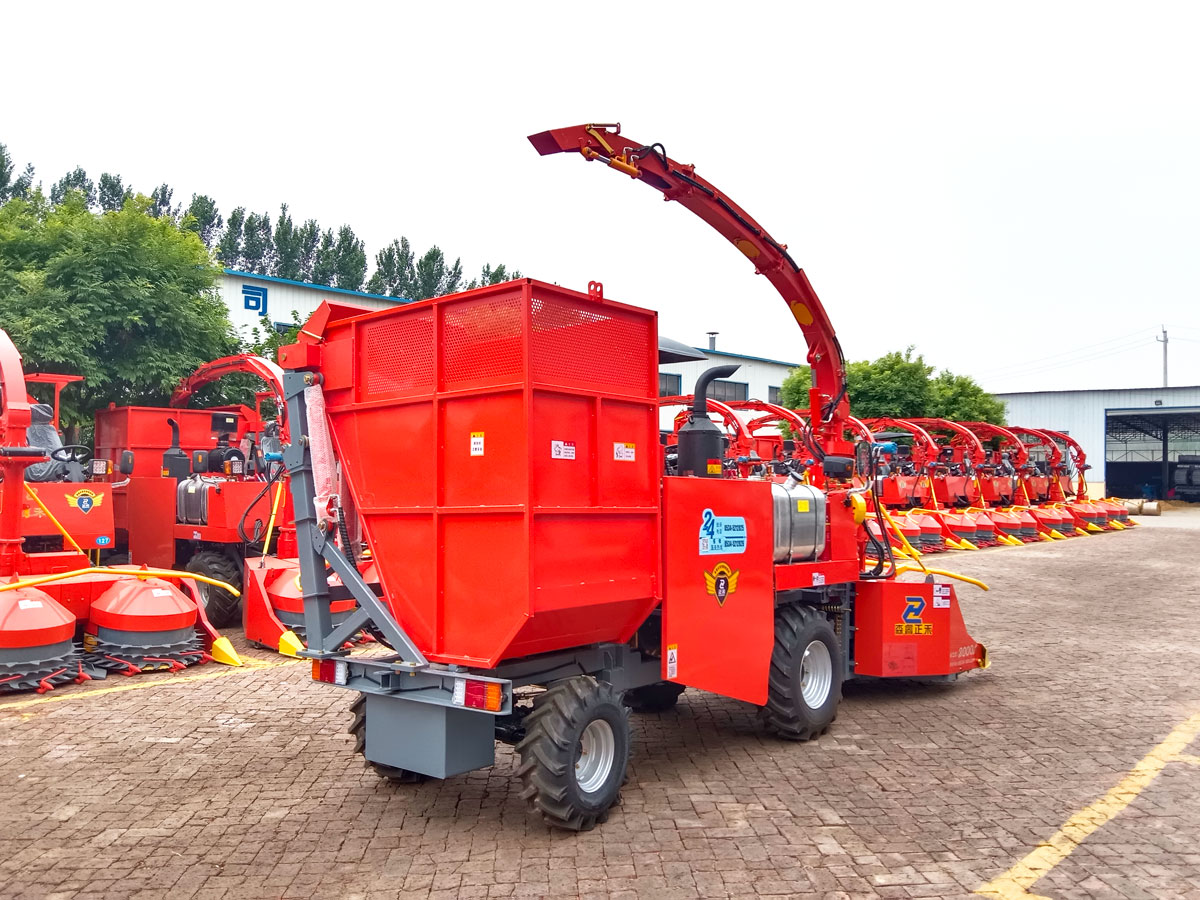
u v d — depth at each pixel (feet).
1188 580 51.67
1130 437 179.22
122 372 54.49
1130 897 12.76
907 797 16.89
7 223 56.85
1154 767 18.71
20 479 25.50
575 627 15.05
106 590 27.50
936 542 67.15
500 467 14.05
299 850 14.38
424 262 195.42
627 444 15.84
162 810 16.12
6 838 14.89
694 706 23.95
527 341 13.71
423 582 15.07
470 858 14.06
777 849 14.42
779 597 21.44
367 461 16.03
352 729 16.81
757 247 25.18
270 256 193.77
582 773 15.48
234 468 39.68
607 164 21.02
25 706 22.97
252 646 30.76
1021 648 31.96
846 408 27.50
